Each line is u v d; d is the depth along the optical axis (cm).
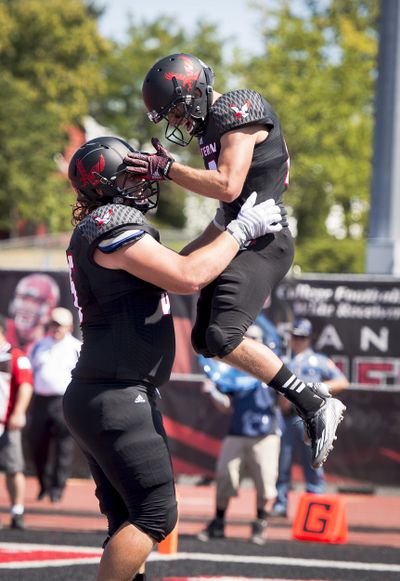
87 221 1711
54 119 17050
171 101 1814
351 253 13950
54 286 5491
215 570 3011
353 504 4862
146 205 1820
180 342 5312
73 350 4666
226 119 1795
